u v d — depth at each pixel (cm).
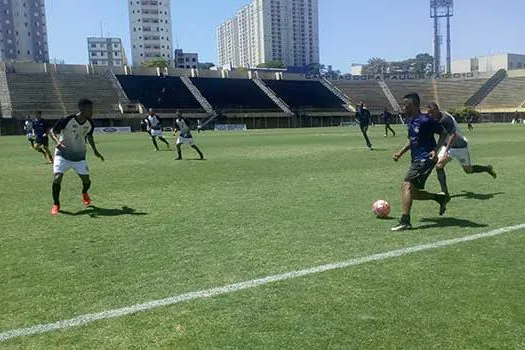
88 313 452
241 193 1103
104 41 15025
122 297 489
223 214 873
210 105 7731
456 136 1049
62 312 455
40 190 1208
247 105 8012
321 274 544
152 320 436
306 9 17662
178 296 488
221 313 448
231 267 574
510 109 8838
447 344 386
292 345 388
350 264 576
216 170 1570
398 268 560
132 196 1084
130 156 2191
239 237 709
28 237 730
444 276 530
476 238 679
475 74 10769
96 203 1005
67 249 661
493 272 541
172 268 574
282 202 980
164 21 15250
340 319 432
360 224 778
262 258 606
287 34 17450
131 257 620
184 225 791
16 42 14450
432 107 957
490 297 473
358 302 467
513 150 2159
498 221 780
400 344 387
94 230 767
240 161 1862
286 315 442
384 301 468
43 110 6588
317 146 2638
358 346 385
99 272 564
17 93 6888
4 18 14225
